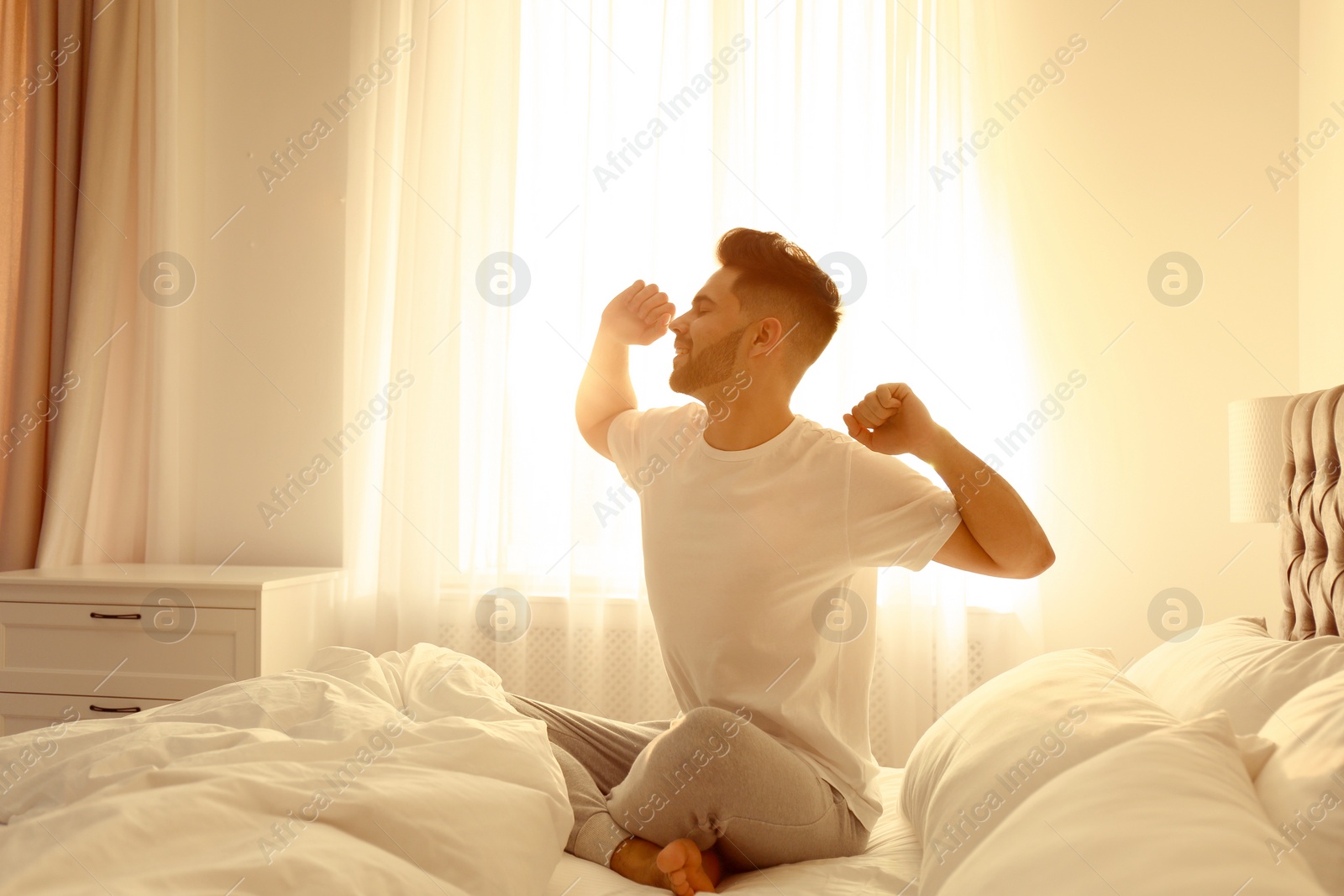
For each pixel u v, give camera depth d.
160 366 2.88
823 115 2.82
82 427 2.80
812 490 1.27
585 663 2.75
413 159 2.91
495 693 1.42
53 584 2.38
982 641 2.71
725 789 1.12
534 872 0.98
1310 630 1.62
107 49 2.85
